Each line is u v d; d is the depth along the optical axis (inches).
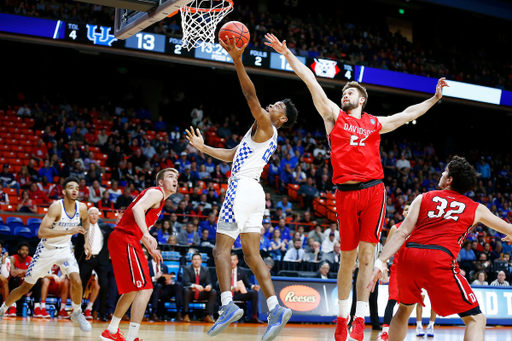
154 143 661.3
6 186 499.5
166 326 312.8
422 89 747.4
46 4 599.2
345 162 164.7
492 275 474.6
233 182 162.1
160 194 187.9
